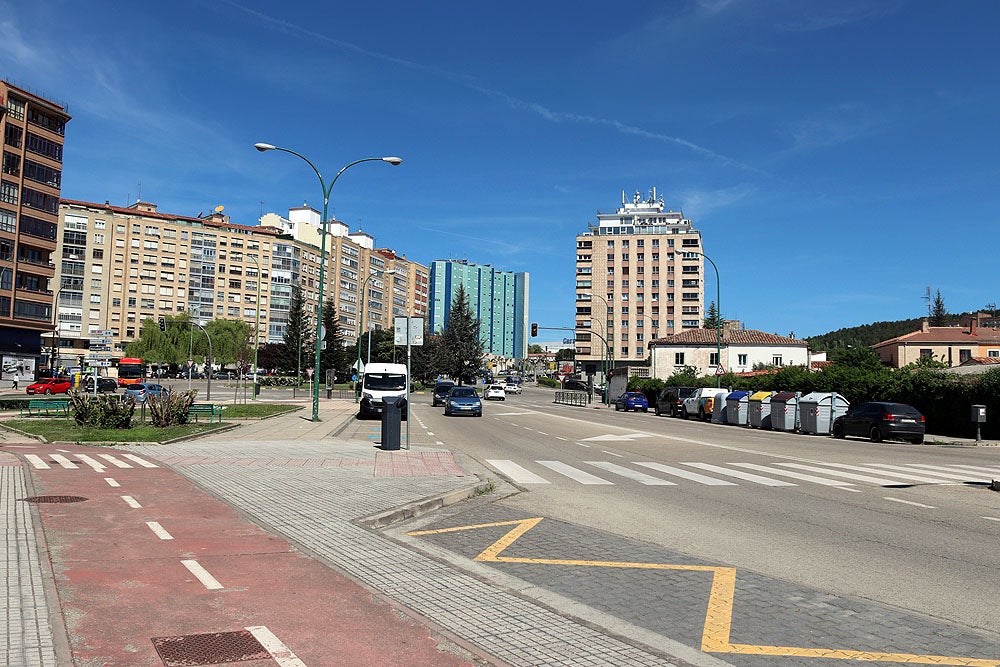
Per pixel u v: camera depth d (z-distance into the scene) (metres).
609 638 4.98
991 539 8.55
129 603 5.41
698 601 5.98
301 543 7.61
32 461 14.42
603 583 6.52
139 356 101.75
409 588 6.07
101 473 12.67
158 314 116.19
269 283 126.50
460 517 9.96
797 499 11.64
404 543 7.80
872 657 4.73
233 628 4.94
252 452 17.12
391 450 18.09
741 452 20.55
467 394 39.94
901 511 10.54
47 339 92.62
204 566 6.55
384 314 161.88
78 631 4.80
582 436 26.27
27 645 4.46
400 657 4.50
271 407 38.38
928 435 30.03
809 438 28.12
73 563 6.51
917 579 6.72
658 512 10.38
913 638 5.10
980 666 4.58
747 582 6.59
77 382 55.94
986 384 28.12
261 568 6.54
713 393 41.19
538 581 6.58
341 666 4.33
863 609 5.78
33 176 70.69
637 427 32.66
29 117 70.56
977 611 5.76
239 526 8.38
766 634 5.17
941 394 30.45
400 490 11.48
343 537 7.96
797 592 6.27
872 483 13.77
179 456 15.92
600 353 125.75
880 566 7.21
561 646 4.80
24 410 32.06
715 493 12.27
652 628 5.29
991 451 22.75
